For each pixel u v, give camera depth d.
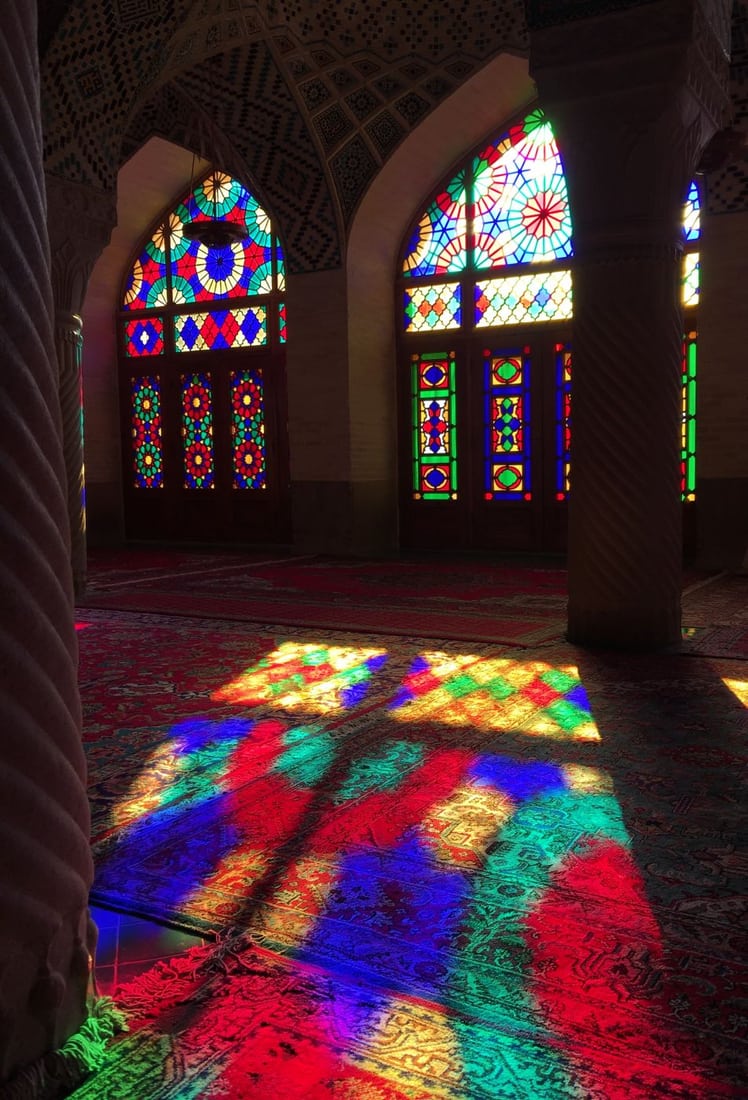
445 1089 1.37
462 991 1.62
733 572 7.57
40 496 1.30
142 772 2.79
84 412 10.75
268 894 2.00
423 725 3.25
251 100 8.14
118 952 1.78
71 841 1.38
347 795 2.58
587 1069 1.40
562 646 4.52
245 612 5.68
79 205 5.89
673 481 4.29
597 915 1.88
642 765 2.79
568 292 8.76
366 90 8.16
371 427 9.37
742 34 6.85
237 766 2.84
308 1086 1.38
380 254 9.33
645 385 4.17
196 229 8.12
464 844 2.24
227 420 10.41
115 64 5.93
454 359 9.38
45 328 1.33
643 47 3.81
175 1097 1.36
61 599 1.35
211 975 1.68
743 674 3.90
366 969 1.69
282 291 9.88
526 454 9.11
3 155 1.25
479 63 7.82
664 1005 1.56
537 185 8.79
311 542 9.44
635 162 4.01
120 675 4.04
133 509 11.18
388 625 5.18
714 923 1.84
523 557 8.94
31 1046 1.35
